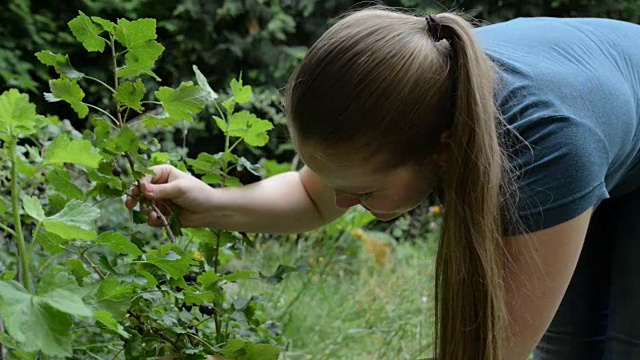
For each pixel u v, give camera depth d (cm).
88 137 117
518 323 109
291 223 141
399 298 294
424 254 387
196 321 128
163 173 128
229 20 495
